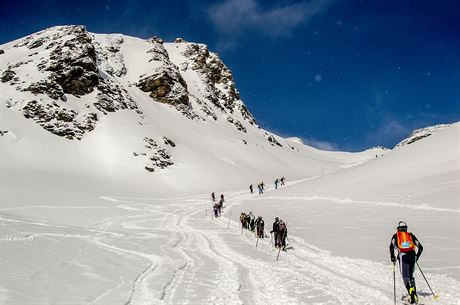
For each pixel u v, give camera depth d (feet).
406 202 83.82
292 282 33.76
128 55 518.37
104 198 154.20
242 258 48.19
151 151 255.09
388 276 34.71
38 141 226.17
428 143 136.98
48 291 27.20
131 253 49.65
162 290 30.19
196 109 464.65
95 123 270.67
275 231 56.70
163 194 198.70
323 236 61.98
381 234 57.98
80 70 301.63
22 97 259.19
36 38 401.90
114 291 28.50
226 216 114.42
